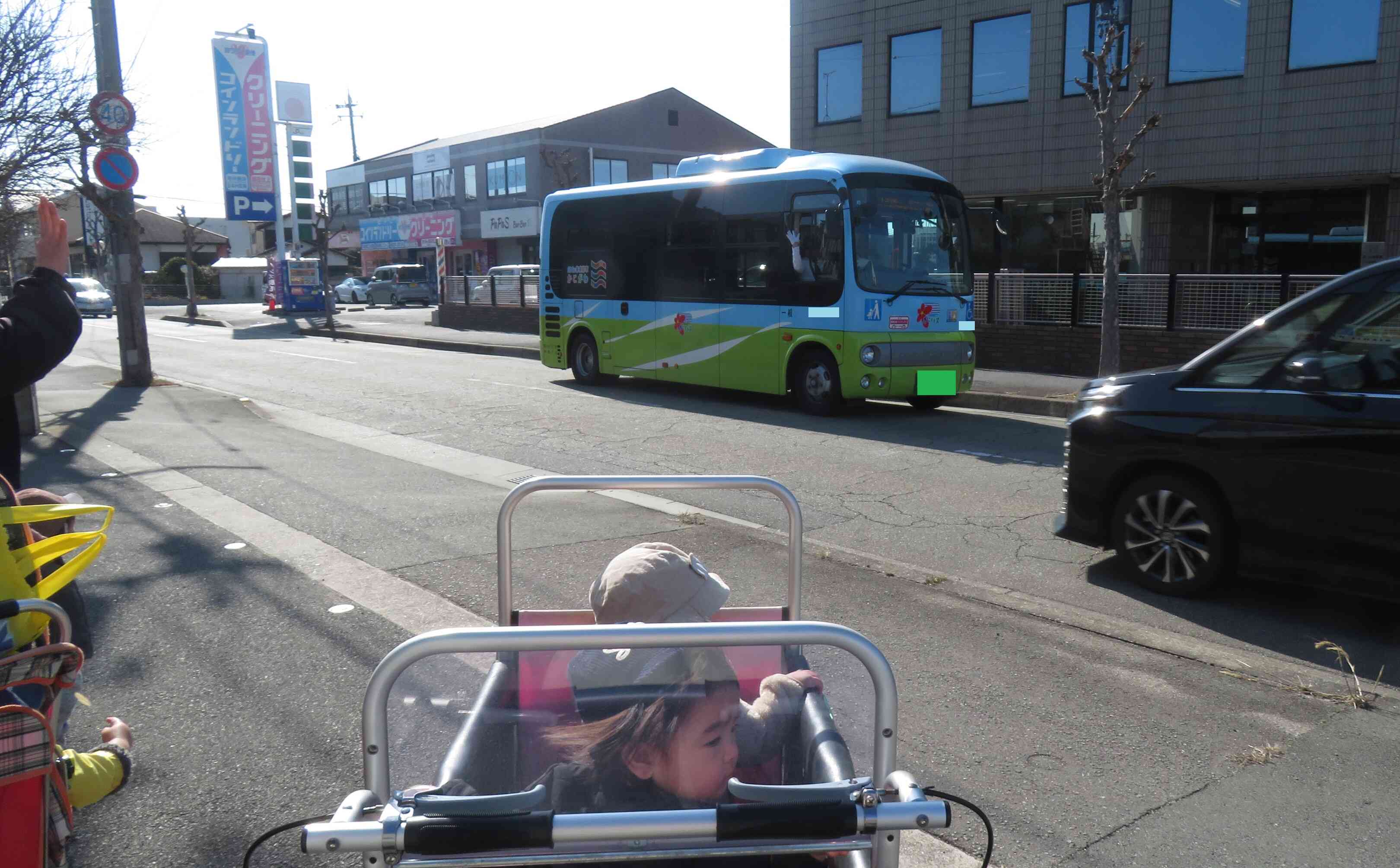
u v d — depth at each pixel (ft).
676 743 6.49
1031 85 66.39
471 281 98.07
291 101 149.38
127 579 19.27
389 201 179.93
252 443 34.37
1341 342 17.34
